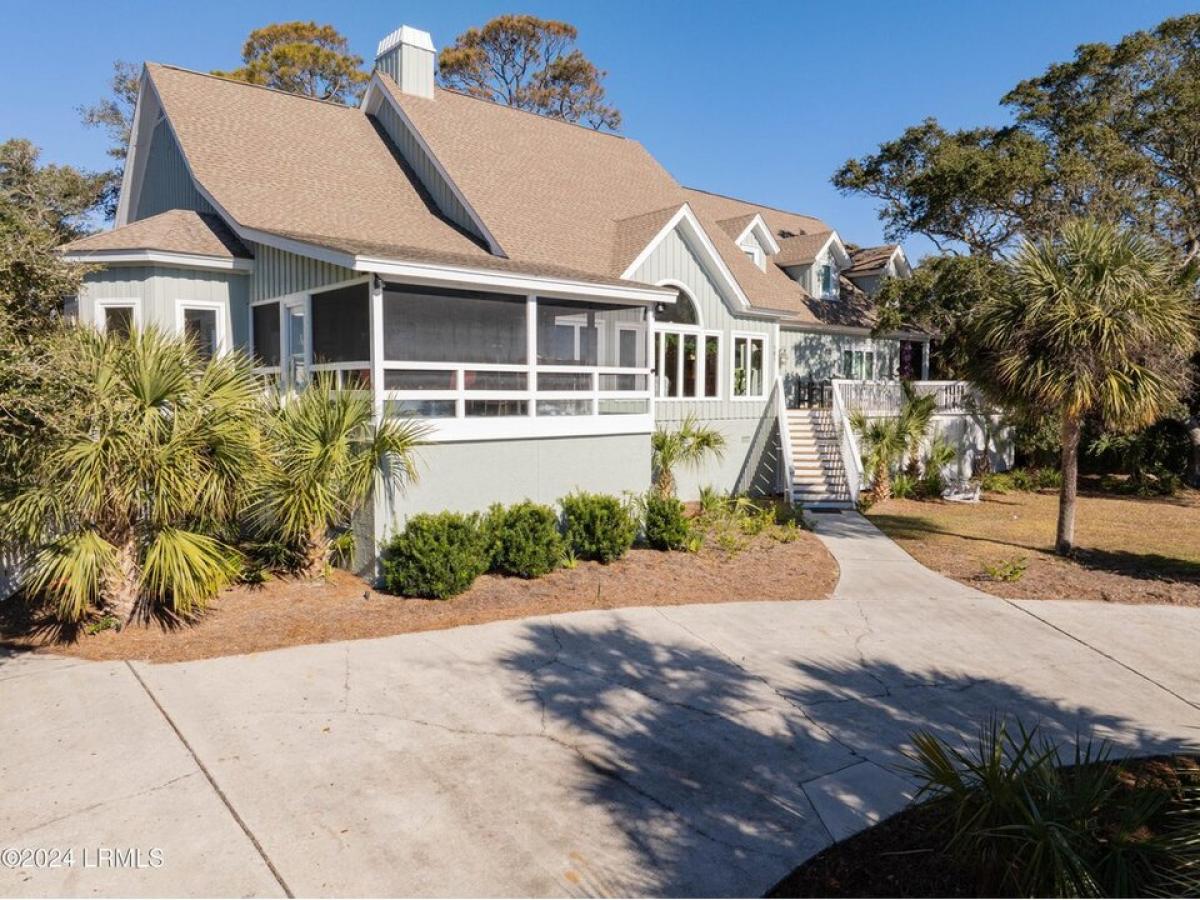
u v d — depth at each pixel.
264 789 5.34
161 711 6.54
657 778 5.69
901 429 19.48
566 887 4.38
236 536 10.49
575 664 7.96
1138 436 22.31
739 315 19.56
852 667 8.09
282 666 7.61
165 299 13.33
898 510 18.44
